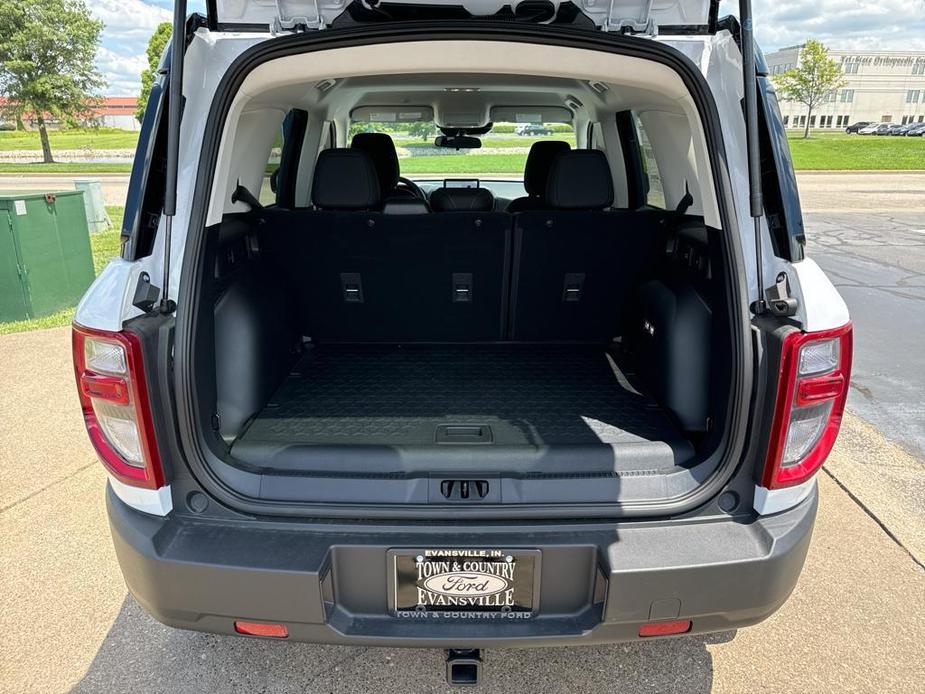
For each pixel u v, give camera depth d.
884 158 30.56
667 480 1.55
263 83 1.52
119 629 2.14
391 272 2.53
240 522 1.51
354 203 2.33
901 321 5.68
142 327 1.40
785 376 1.39
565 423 1.97
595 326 2.71
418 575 1.47
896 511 2.80
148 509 1.50
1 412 3.71
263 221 2.38
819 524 2.71
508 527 1.48
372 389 2.27
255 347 2.00
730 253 1.47
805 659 2.01
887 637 2.10
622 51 1.44
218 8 1.47
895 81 73.81
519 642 1.45
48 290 5.60
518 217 2.40
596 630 1.45
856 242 9.80
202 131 1.47
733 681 1.93
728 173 1.48
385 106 3.59
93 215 10.40
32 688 1.91
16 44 35.72
